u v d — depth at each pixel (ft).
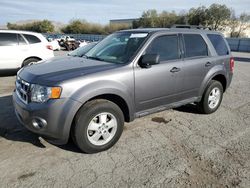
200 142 13.10
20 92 11.71
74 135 10.94
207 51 16.34
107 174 10.17
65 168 10.48
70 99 10.46
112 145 12.15
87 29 227.61
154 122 15.53
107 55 13.78
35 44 30.14
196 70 15.26
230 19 175.32
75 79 10.68
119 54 13.34
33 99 10.64
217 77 17.72
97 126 11.37
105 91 11.21
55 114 10.35
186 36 15.21
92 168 10.53
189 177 10.13
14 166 10.50
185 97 15.24
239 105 19.60
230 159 11.53
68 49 85.61
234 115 17.26
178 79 14.30
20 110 11.10
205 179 10.03
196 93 15.84
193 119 16.25
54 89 10.28
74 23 236.22
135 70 12.32
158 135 13.75
